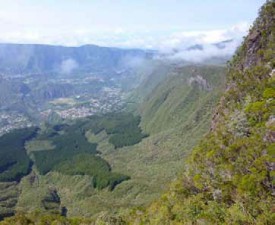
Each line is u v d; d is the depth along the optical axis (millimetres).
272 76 82812
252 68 94812
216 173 62438
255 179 52938
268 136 59844
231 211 52125
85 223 100938
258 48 100312
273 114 66000
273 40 96000
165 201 71062
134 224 77188
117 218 90875
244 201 52125
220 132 73938
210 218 54094
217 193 58531
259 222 48125
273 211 48344
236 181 56750
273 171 51875
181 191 67875
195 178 65500
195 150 81500
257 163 54938
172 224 60188
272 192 51031
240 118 70750
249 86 87750
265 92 74938
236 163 59906
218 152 66312
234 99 91062
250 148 59969
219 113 96188
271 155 54438
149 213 76000
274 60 88062
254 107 70375
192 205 60062
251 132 65938
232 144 64625
